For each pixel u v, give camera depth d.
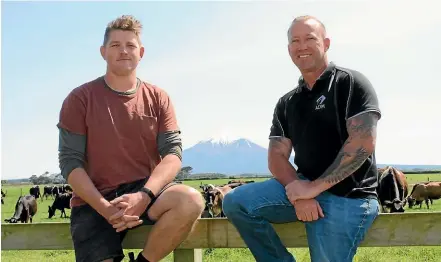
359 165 3.36
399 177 19.45
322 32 3.68
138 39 3.80
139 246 3.85
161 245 3.48
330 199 3.45
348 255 3.40
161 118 3.84
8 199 56.62
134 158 3.72
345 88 3.49
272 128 3.95
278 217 3.67
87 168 3.74
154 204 3.52
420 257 8.54
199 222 3.80
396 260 8.34
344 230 3.37
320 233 3.39
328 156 3.57
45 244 3.93
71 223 3.62
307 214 3.39
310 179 3.70
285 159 3.79
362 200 3.45
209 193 23.55
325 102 3.54
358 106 3.43
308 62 3.61
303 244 3.74
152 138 3.78
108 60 3.75
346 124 3.46
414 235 3.52
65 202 31.50
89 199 3.46
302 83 3.74
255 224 3.57
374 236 3.59
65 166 3.61
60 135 3.71
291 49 3.68
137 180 3.71
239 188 3.68
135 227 3.78
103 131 3.67
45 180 151.50
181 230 3.47
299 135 3.69
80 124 3.68
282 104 3.88
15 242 3.97
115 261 3.55
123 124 3.70
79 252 3.51
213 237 3.77
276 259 3.66
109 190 3.66
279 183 3.70
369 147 3.35
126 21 3.75
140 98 3.79
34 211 27.72
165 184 3.59
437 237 3.48
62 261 9.17
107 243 3.48
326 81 3.59
